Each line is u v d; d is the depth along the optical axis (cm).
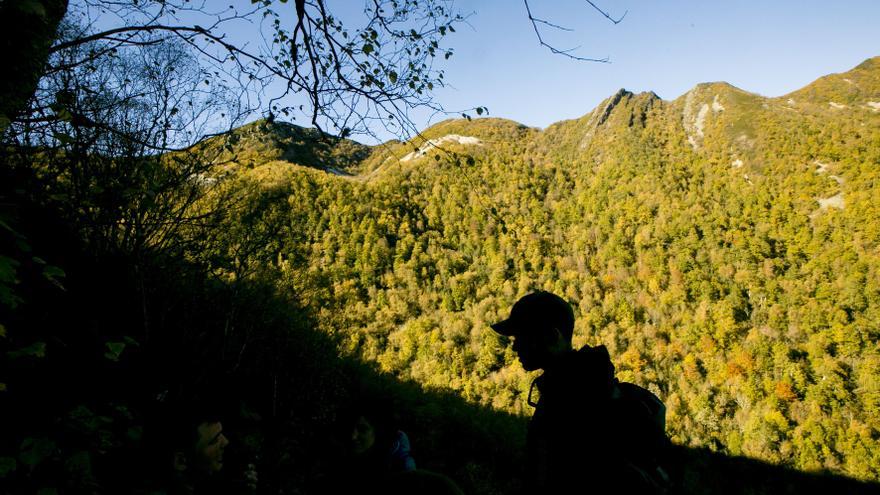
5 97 195
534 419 109
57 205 243
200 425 198
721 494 3716
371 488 85
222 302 405
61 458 132
